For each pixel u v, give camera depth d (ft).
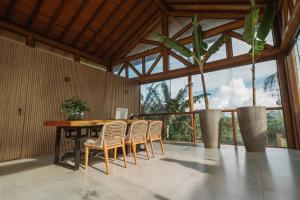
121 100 20.81
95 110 17.87
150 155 11.41
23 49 12.94
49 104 14.08
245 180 6.56
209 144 13.71
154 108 21.91
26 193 5.70
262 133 11.81
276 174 7.14
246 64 15.80
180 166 8.67
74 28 19.08
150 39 22.79
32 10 15.93
